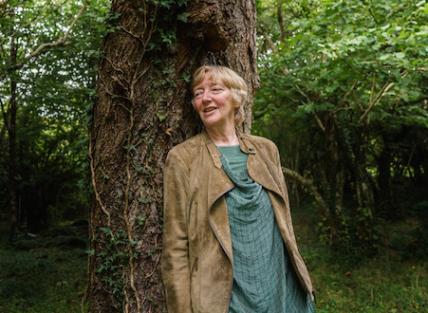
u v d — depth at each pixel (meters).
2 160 10.78
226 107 1.80
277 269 1.70
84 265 7.66
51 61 6.46
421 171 11.79
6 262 7.55
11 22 5.42
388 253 8.23
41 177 11.34
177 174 1.71
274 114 8.84
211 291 1.58
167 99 2.05
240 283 1.62
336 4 5.66
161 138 2.04
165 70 2.04
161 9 2.00
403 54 4.94
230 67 2.23
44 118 9.61
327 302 5.99
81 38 4.96
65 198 12.55
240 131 1.91
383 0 5.61
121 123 2.07
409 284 6.70
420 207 10.69
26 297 5.79
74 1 5.29
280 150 11.40
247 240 1.65
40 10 5.45
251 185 1.70
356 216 8.41
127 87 2.05
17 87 7.89
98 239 2.11
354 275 7.27
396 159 11.87
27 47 6.15
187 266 1.65
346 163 8.97
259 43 8.61
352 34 5.50
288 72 7.25
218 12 1.97
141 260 2.01
